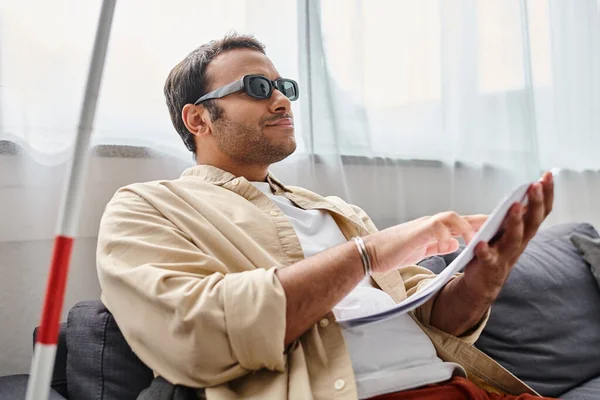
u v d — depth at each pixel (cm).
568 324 146
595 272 160
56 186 125
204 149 126
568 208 235
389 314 87
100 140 132
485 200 207
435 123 196
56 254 63
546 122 232
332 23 172
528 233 90
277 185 126
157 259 90
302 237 110
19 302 121
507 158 211
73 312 106
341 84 173
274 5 160
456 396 95
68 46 127
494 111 210
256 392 86
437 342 109
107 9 67
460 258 82
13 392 98
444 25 199
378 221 181
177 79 129
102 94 133
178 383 84
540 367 137
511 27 214
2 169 119
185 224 98
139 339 87
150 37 140
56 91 125
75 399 100
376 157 182
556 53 237
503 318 140
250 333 80
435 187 196
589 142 243
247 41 129
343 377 88
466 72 203
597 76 245
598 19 247
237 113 119
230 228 100
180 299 82
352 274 87
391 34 187
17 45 121
